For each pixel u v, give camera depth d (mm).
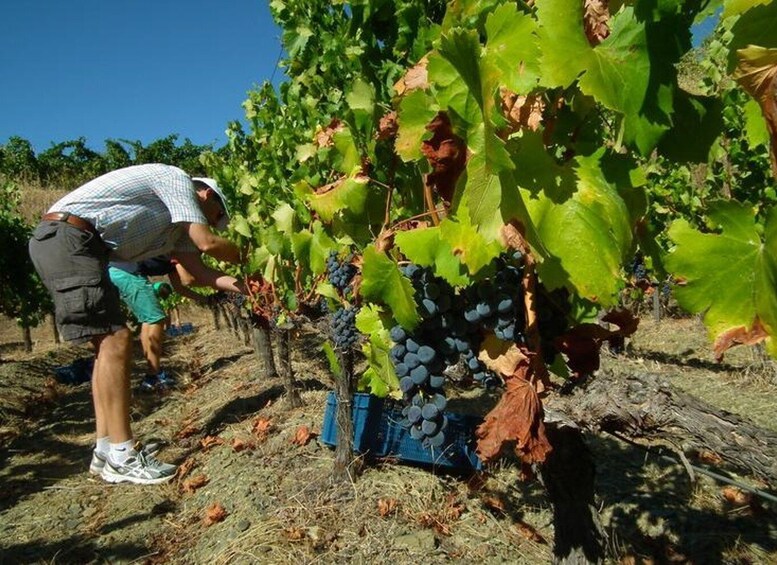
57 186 33000
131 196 4340
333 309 3117
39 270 4355
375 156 2166
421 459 4090
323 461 4332
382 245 1734
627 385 1713
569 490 2084
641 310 11297
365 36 2395
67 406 7695
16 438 6383
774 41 946
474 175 1204
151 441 5742
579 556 2105
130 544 3850
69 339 4355
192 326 15195
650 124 1234
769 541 3449
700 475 4137
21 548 3887
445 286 1583
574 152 1464
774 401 5902
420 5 2133
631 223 1411
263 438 5023
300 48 3451
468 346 1615
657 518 3689
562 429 2004
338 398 3920
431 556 3217
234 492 4184
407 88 1571
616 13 1258
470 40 1101
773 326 1047
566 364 1856
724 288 1087
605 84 1183
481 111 1170
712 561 3299
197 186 4926
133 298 7215
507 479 4094
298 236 3094
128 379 4691
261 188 5531
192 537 3816
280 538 3418
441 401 1653
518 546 3369
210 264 8156
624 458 4504
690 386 6543
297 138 4719
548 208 1312
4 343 14688
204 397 7371
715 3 1208
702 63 6086
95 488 4723
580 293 1289
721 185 7465
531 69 1180
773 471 1513
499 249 1308
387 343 1998
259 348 7289
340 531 3469
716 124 1314
